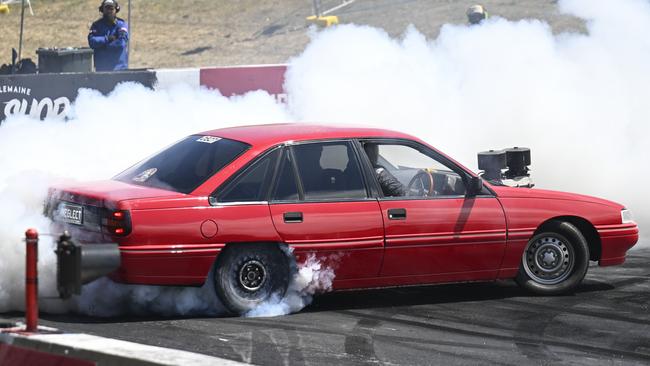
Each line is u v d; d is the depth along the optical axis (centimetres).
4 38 5044
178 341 1288
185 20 5281
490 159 1834
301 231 1439
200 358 1062
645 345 1356
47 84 2494
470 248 1548
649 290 1689
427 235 1514
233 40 4859
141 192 1398
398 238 1496
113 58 3059
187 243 1373
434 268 1531
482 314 1502
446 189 1551
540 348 1326
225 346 1273
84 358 1057
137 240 1349
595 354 1305
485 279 1574
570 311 1534
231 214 1401
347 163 1500
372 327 1405
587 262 1639
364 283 1494
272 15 5241
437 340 1347
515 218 1579
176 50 4728
